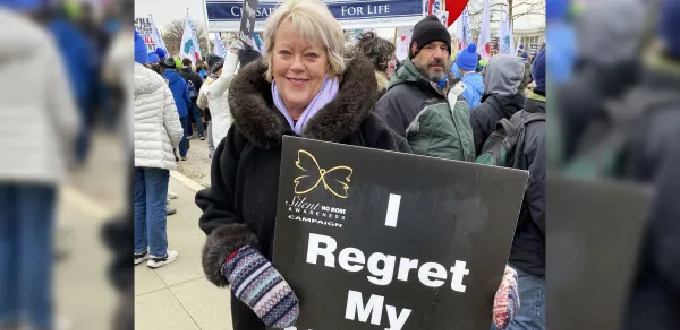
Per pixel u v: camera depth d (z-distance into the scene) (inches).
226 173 59.3
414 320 44.5
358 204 44.8
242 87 55.9
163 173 140.7
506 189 42.4
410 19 214.4
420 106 102.3
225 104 180.1
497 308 42.3
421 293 44.2
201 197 62.2
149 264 142.2
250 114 53.0
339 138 53.2
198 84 428.5
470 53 180.5
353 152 44.6
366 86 53.7
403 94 104.3
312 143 45.2
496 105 116.9
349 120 52.4
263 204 54.8
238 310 57.4
